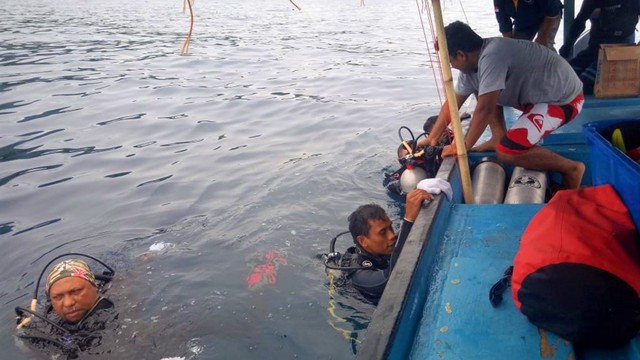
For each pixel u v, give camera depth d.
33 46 18.41
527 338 2.65
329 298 4.16
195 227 5.50
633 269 2.56
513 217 3.87
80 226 5.72
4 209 6.19
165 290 4.40
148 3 37.03
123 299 4.31
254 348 3.69
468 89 5.33
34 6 34.19
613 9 6.72
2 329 4.14
